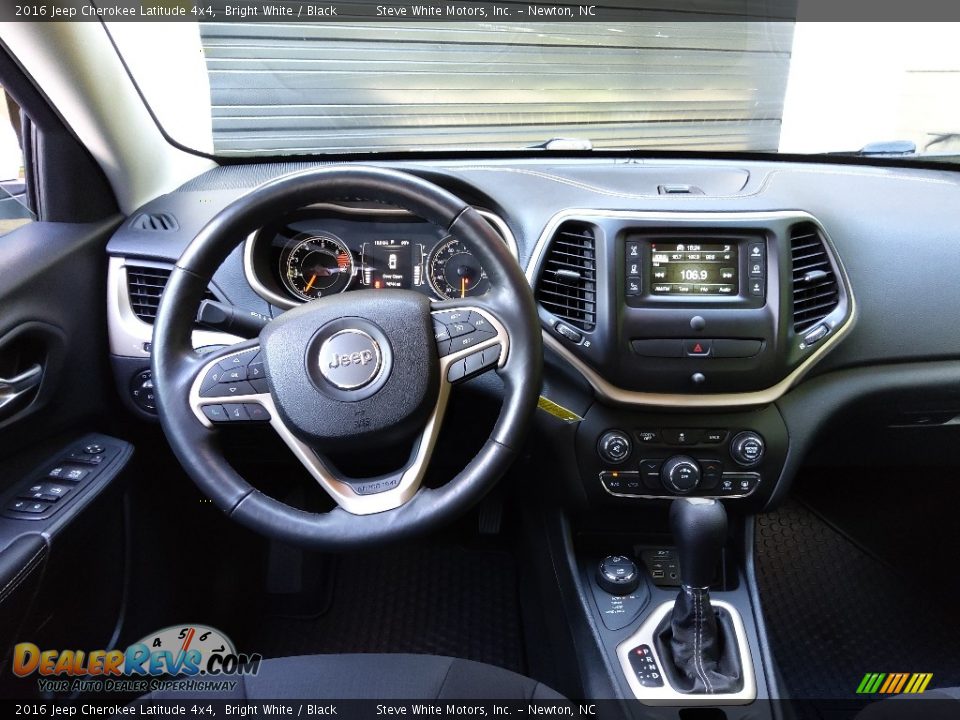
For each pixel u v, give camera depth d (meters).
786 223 1.13
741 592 1.28
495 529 1.68
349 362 0.87
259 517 0.85
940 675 1.41
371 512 0.85
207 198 1.34
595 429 1.21
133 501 1.26
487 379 1.21
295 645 1.53
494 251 0.89
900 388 1.25
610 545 1.36
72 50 1.11
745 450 1.20
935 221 1.28
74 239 1.21
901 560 1.64
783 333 1.13
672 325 1.13
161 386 0.87
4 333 1.00
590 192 1.25
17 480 1.07
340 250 1.29
